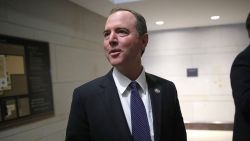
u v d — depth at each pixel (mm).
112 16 960
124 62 951
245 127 1141
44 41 2357
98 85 1017
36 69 2205
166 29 5074
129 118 967
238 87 1134
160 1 2953
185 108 5031
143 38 1031
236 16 3965
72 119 975
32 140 2141
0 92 1802
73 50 2916
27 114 2068
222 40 4754
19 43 2010
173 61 5078
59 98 2584
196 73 4922
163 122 1005
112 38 933
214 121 4852
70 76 2822
